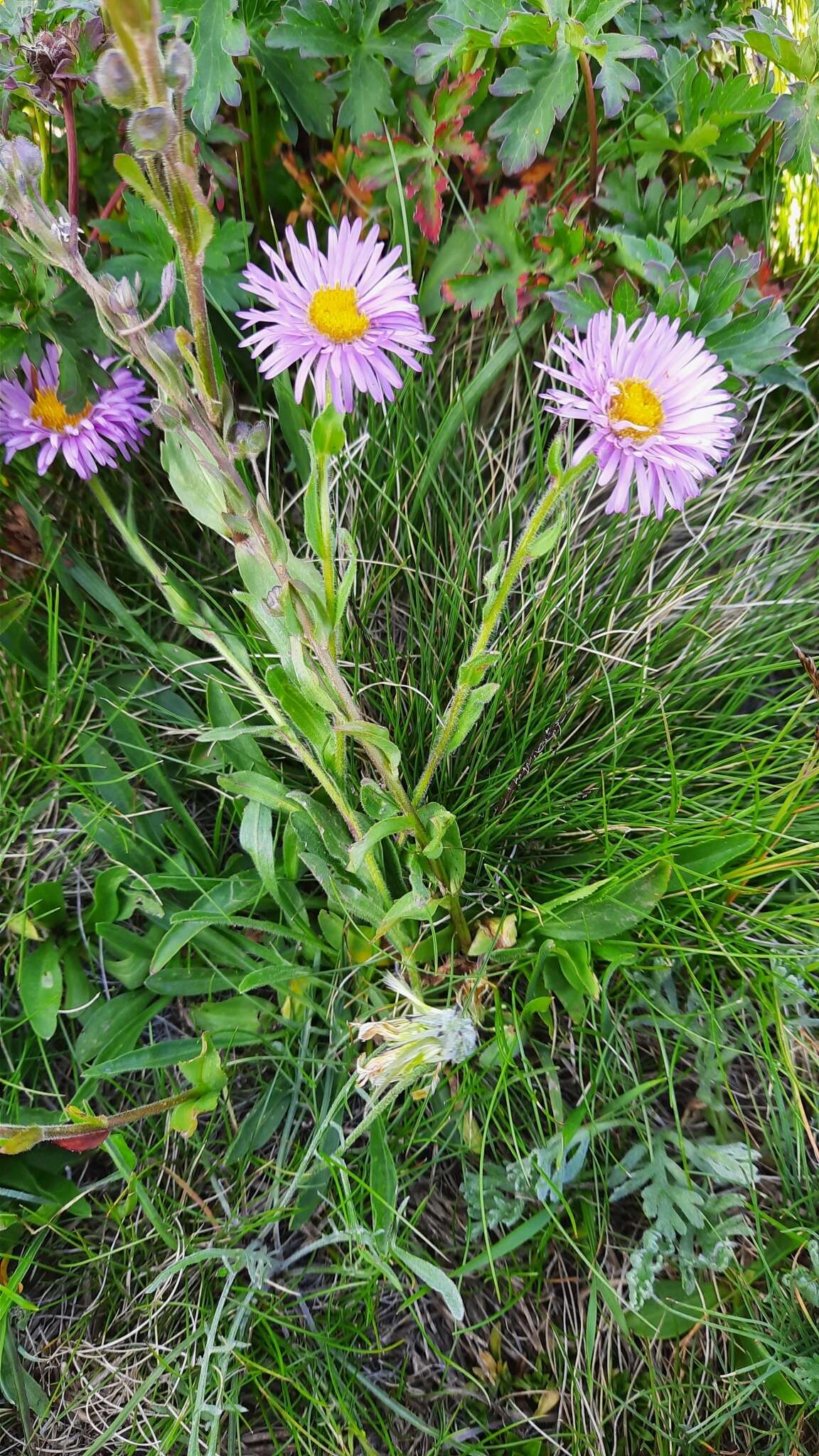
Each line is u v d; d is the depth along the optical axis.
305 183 0.31
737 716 0.30
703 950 0.25
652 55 0.26
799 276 0.32
